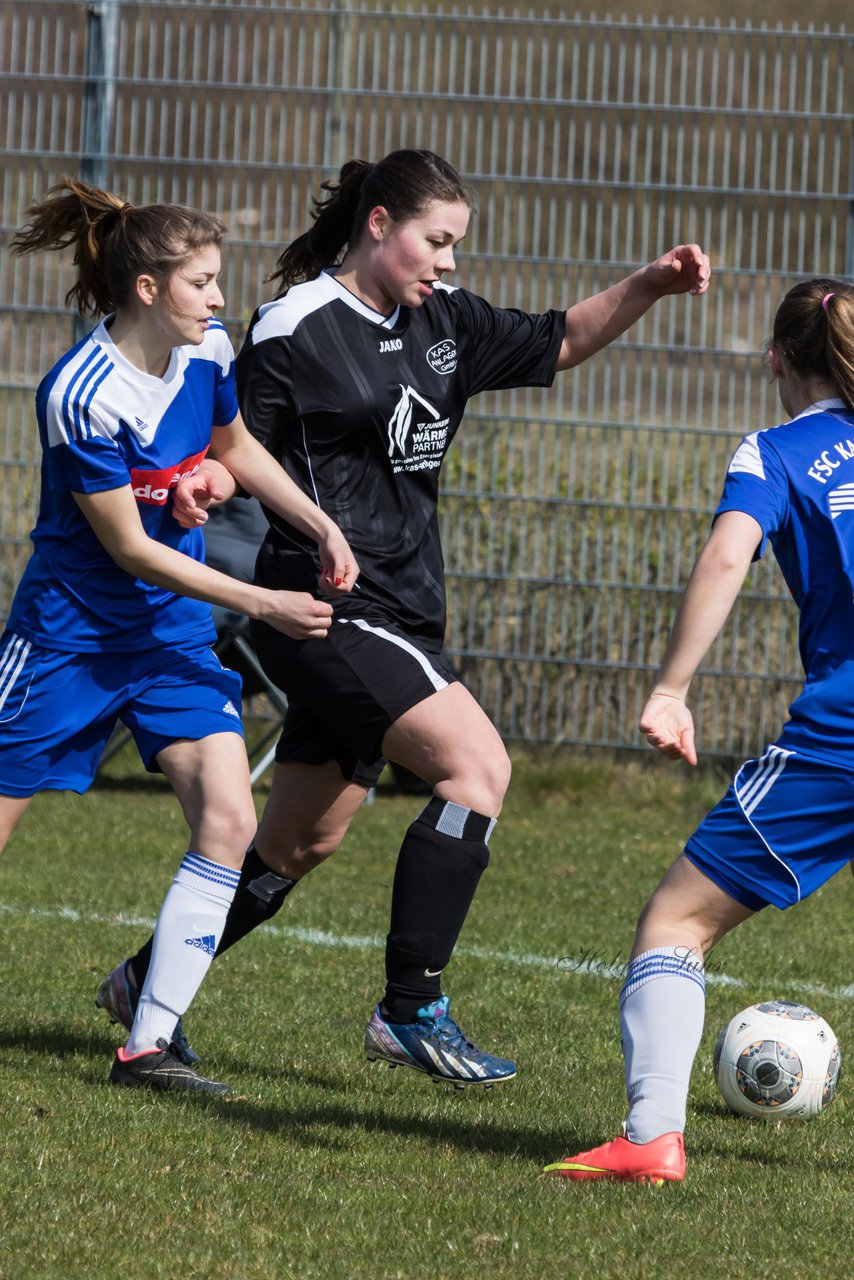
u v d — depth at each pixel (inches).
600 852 1175.0
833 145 1291.8
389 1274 410.0
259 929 906.7
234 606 542.6
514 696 1352.1
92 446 541.3
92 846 1131.3
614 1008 758.5
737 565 461.1
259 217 1359.5
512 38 1327.5
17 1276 401.7
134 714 583.5
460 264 1341.0
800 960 882.1
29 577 579.5
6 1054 622.8
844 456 483.5
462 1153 521.3
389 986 559.8
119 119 1373.0
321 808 607.2
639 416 1323.8
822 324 498.9
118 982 615.8
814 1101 585.0
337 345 561.9
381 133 1393.9
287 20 1348.4
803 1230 454.0
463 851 546.3
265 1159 502.9
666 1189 478.6
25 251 576.7
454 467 1339.8
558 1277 411.5
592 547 1330.0
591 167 1473.9
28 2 1397.6
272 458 570.6
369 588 569.3
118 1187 468.4
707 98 1684.3
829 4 2871.6
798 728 473.1
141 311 547.5
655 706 455.8
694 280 610.2
